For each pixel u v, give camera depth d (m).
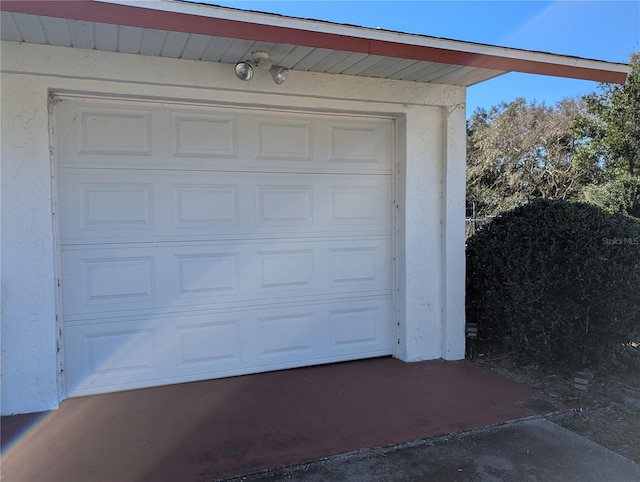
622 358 4.26
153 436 3.03
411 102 4.34
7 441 2.93
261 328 4.22
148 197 3.80
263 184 4.16
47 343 3.37
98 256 3.68
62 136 3.54
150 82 3.49
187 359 3.98
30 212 3.29
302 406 3.53
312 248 4.37
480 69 3.97
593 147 16.42
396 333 4.72
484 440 3.06
